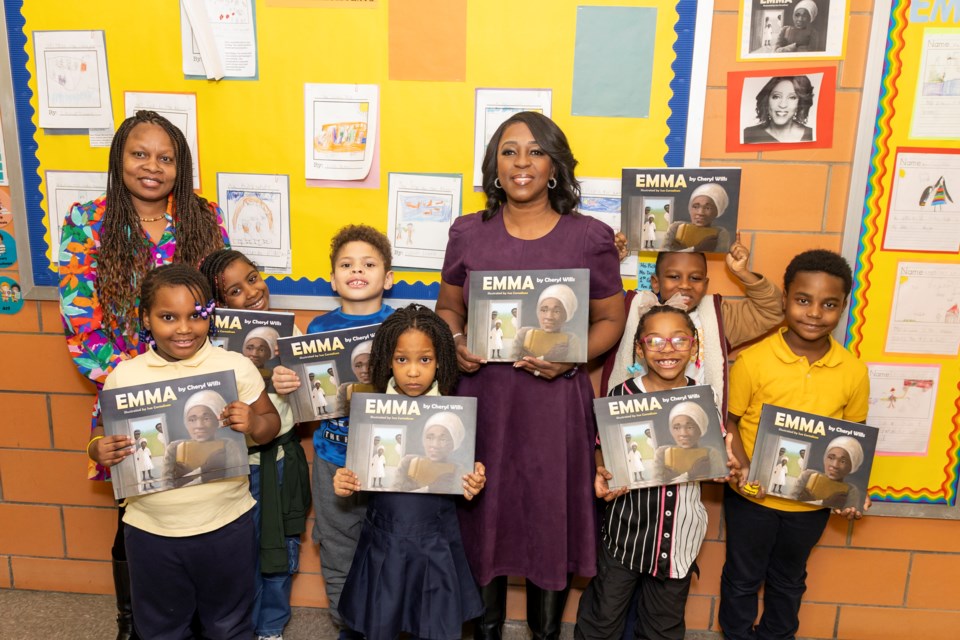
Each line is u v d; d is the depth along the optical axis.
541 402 1.59
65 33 1.80
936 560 1.91
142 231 1.62
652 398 1.54
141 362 1.50
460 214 1.81
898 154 1.69
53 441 2.03
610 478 1.55
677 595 1.64
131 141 1.56
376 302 1.76
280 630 1.87
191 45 1.78
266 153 1.82
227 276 1.67
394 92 1.76
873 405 1.82
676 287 1.69
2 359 1.99
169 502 1.48
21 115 1.85
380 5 1.72
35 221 1.90
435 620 1.52
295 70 1.77
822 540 1.93
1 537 2.10
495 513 1.62
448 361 1.54
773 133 1.73
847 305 1.78
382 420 1.52
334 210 1.84
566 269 1.52
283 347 1.62
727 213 1.66
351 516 1.77
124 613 1.80
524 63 1.72
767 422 1.62
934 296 1.75
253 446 1.71
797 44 1.68
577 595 1.97
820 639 1.98
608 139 1.75
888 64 1.65
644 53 1.70
